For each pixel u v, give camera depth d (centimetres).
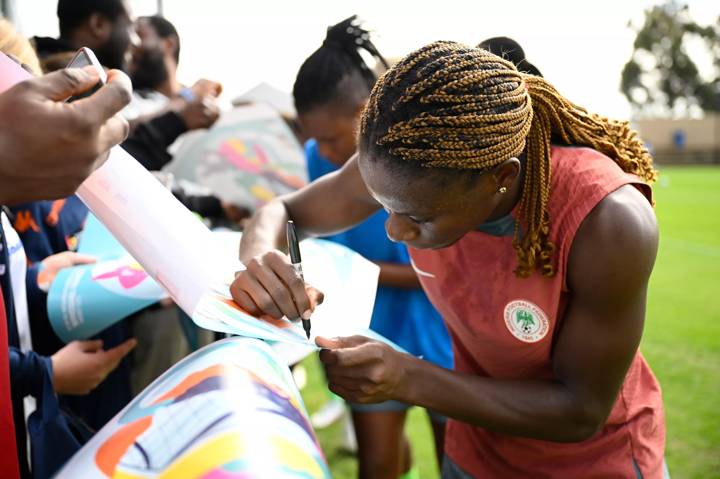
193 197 229
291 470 53
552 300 104
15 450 86
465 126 87
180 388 65
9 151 60
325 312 101
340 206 130
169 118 231
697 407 322
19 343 116
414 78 89
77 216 172
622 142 110
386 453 189
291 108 279
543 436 106
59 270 142
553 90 103
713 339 435
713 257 769
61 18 260
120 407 164
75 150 63
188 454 55
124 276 132
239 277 90
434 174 89
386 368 93
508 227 105
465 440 136
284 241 125
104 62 262
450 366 207
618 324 99
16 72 75
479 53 92
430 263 118
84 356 135
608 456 118
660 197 1551
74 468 60
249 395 62
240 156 238
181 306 81
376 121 91
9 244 120
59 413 110
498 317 112
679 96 4744
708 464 265
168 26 306
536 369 116
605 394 104
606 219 95
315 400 344
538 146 99
